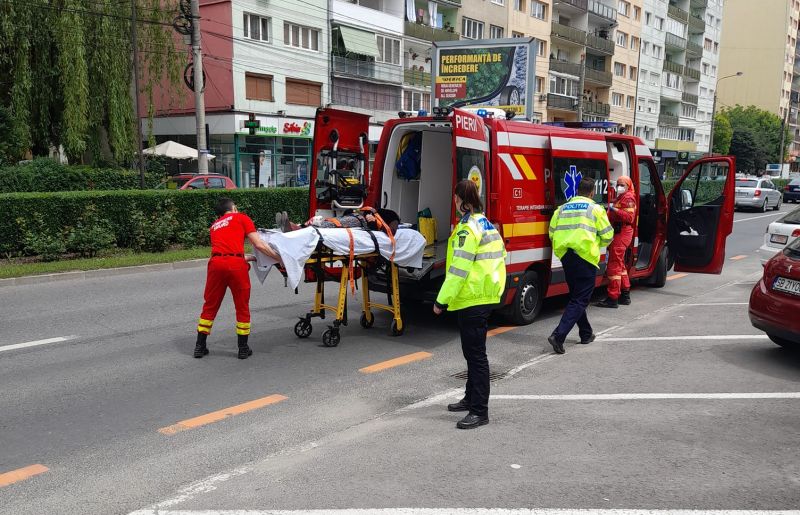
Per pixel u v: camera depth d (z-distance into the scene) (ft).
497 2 145.69
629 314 28.71
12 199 39.34
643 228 34.42
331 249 21.50
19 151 67.31
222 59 97.09
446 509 11.39
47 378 19.24
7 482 12.70
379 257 23.41
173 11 79.46
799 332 19.39
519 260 25.20
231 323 26.43
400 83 125.70
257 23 99.66
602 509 11.35
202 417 16.20
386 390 18.40
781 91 295.28
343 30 110.83
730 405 16.65
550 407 16.72
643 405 16.74
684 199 34.09
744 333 24.21
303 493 12.08
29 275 35.06
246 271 21.20
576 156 27.89
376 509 11.43
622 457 13.52
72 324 25.96
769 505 11.51
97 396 17.74
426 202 27.22
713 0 250.57
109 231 43.01
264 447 14.35
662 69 218.18
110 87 71.41
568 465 13.16
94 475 13.00
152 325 25.95
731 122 258.16
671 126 228.63
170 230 45.21
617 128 33.71
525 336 24.66
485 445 14.25
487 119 24.17
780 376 19.04
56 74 69.21
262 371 20.12
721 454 13.64
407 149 27.27
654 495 11.85
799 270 19.60
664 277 35.55
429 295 25.09
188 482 12.66
